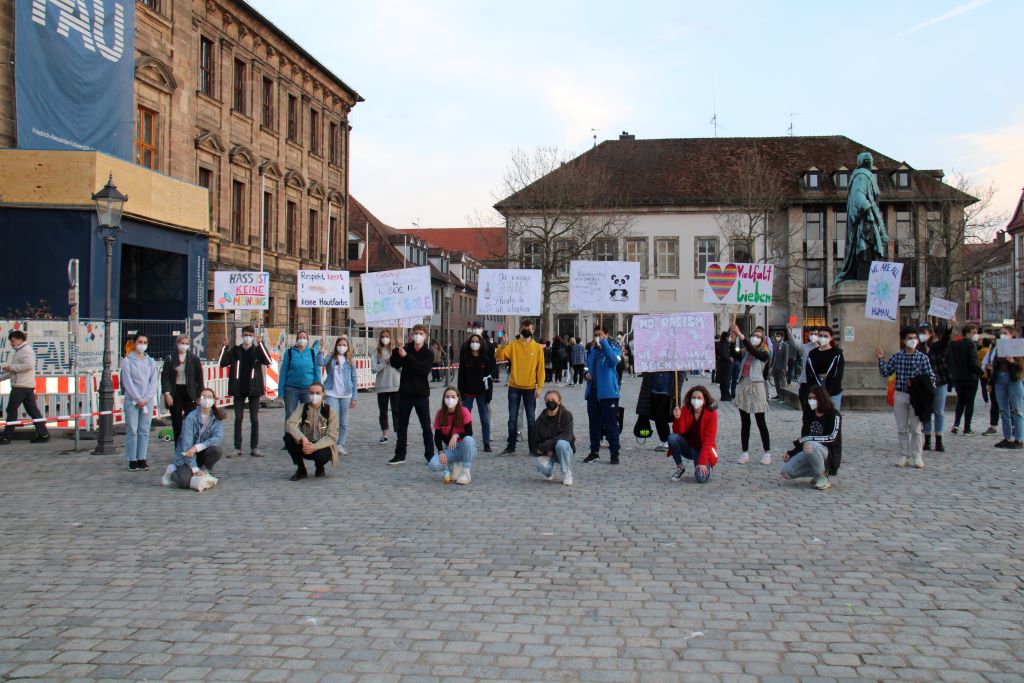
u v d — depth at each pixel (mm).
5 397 16016
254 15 35781
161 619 5633
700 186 59469
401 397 12625
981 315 70812
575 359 34500
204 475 10586
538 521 8633
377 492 10328
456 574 6691
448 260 80688
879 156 60750
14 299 20984
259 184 37281
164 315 25938
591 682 4594
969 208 54281
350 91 47625
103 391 14031
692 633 5352
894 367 12367
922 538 7852
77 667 4812
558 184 50219
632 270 15500
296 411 11352
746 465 12484
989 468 12047
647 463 12734
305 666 4820
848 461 12742
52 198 20984
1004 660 4895
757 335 12500
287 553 7348
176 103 29812
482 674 4703
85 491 10430
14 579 6570
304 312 42219
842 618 5637
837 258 58406
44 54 21453
